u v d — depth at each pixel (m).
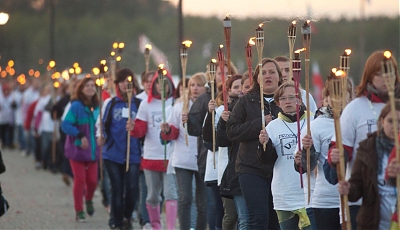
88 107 24.98
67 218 25.30
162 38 81.12
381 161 11.22
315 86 55.22
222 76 16.91
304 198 14.91
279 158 15.15
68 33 85.56
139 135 21.45
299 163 14.07
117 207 22.23
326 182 13.66
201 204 20.12
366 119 12.09
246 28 67.88
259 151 14.98
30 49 92.69
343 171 11.37
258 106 15.92
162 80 20.17
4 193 32.41
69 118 24.73
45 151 41.25
